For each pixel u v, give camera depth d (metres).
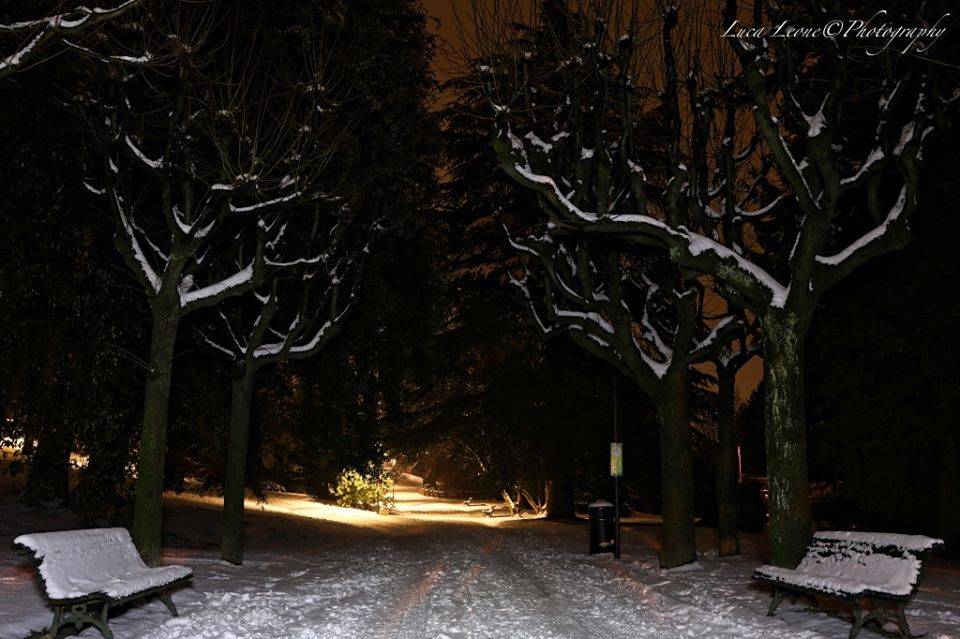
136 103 15.62
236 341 16.67
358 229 20.05
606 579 14.95
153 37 13.48
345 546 23.59
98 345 16.31
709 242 13.02
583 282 17.55
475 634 9.22
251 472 26.84
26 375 17.00
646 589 13.01
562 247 18.61
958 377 18.33
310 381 22.89
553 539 27.03
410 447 38.44
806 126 12.47
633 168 15.09
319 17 17.45
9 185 15.49
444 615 10.56
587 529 33.38
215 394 20.16
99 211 15.78
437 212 26.69
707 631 9.48
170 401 19.55
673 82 15.03
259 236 13.88
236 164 16.08
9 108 15.16
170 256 12.66
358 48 18.52
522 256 21.00
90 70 12.62
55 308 16.92
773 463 12.30
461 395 40.25
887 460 19.86
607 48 16.20
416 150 22.64
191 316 17.92
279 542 24.50
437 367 27.36
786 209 19.28
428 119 23.09
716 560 18.08
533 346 35.38
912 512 20.53
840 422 19.72
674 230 13.30
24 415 17.55
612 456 19.55
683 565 16.33
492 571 16.27
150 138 15.98
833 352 20.06
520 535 29.20
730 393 19.42
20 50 9.59
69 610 8.35
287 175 14.72
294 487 52.66
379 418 26.19
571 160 17.59
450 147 28.25
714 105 16.89
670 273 18.12
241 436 16.56
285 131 16.64
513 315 34.12
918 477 20.66
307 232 19.36
